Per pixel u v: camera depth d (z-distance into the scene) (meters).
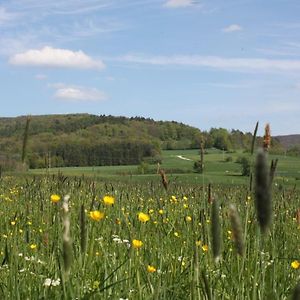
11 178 11.89
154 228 5.85
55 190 8.10
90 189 8.64
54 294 3.60
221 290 3.88
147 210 7.65
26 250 4.89
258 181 1.95
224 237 5.82
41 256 4.86
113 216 6.52
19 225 5.85
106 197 4.91
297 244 5.84
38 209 7.34
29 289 3.82
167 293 3.74
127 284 3.94
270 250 4.88
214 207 2.46
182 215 7.43
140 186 11.59
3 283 3.83
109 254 4.57
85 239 2.78
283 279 4.36
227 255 4.79
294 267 4.55
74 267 3.71
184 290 3.74
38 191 8.61
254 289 3.21
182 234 5.62
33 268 4.50
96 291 3.15
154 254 4.73
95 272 4.14
